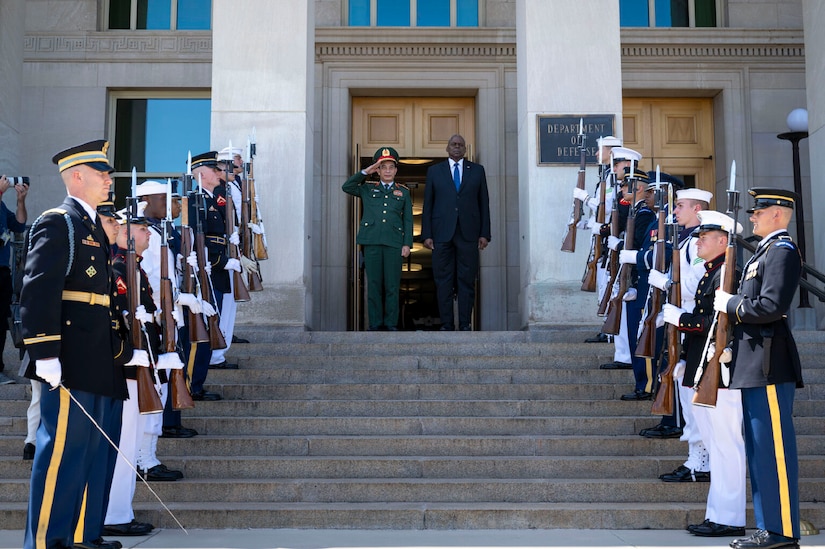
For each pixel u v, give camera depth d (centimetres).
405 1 1348
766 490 527
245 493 657
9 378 869
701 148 1355
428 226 1102
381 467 692
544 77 1066
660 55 1316
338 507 627
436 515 618
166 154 1342
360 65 1312
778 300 516
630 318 789
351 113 1344
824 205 1060
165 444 719
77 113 1313
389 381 854
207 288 736
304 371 853
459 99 1356
